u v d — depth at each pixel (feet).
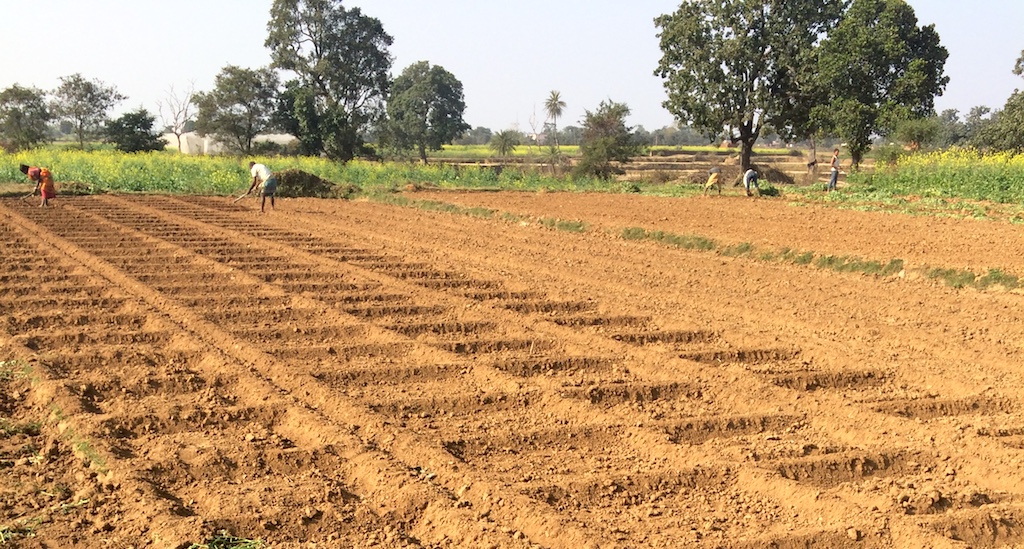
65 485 20.22
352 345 32.42
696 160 220.64
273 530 18.35
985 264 49.21
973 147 162.71
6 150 189.37
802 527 18.80
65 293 40.91
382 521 18.94
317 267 50.11
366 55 219.61
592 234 69.67
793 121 155.53
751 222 73.36
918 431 24.50
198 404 25.90
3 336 32.55
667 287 45.98
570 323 37.47
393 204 96.73
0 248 53.26
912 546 17.80
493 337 34.60
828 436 24.63
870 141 147.64
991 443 23.30
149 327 34.88
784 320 38.06
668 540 17.98
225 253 54.70
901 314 39.68
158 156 136.77
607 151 170.91
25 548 17.15
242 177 111.55
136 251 53.72
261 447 22.86
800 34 150.61
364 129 222.69
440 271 49.73
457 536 18.15
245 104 204.85
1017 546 18.49
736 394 27.78
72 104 209.97
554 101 271.90
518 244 62.85
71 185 97.25
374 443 23.32
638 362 31.14
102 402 26.25
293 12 214.90
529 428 24.67
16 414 25.04
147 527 18.07
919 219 75.15
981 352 32.99
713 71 152.76
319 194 105.40
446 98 310.04
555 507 19.66
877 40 142.41
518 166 184.44
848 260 52.26
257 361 30.35
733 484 21.18
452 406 26.68
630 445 23.82
